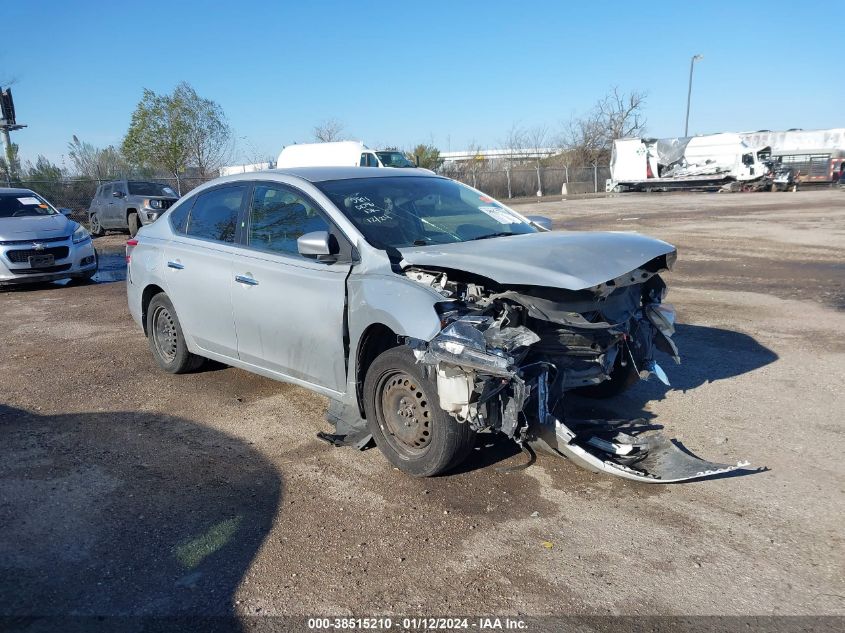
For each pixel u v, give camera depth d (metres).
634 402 5.34
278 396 5.70
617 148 45.12
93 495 4.05
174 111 29.62
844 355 6.49
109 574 3.27
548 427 3.91
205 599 3.08
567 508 3.80
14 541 3.56
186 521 3.75
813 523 3.58
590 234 4.58
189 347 5.88
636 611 2.93
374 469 4.33
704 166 41.47
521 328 3.77
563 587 3.11
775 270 11.34
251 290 5.02
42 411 5.49
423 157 42.38
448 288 4.04
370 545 3.49
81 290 11.52
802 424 4.87
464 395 3.72
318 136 38.28
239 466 4.42
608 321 4.31
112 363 6.78
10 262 10.95
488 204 5.42
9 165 27.08
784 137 48.41
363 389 4.39
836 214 21.39
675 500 3.86
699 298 9.27
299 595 3.10
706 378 5.90
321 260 4.49
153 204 20.20
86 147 32.34
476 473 4.23
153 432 5.00
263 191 5.22
